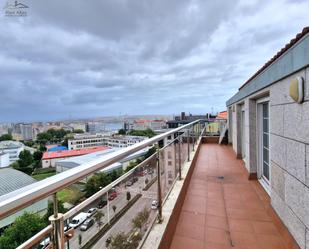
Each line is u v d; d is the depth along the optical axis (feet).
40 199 2.59
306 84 6.15
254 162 14.64
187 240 8.07
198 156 22.45
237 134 21.17
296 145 6.95
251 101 14.73
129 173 5.31
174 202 9.02
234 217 9.75
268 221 9.38
